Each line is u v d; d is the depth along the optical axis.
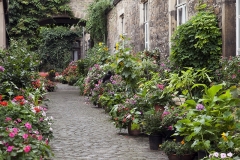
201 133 4.38
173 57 7.68
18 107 4.83
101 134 6.75
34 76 9.48
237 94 4.57
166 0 9.89
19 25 18.64
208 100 4.68
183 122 4.66
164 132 5.63
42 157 4.21
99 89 10.59
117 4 15.73
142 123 5.94
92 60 15.37
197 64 7.20
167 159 5.01
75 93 15.84
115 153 5.35
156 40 10.78
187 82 6.16
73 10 19.53
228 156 3.94
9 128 4.09
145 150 5.56
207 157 4.11
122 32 15.27
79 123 7.92
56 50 25.64
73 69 21.83
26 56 9.41
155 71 8.98
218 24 7.06
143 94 6.72
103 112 9.70
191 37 7.16
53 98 13.55
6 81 7.43
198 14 7.29
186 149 4.79
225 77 6.20
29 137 4.02
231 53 6.82
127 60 7.71
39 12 19.02
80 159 4.99
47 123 5.25
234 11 6.82
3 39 12.31
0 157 3.61
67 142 6.05
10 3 18.33
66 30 26.06
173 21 9.48
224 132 4.46
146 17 12.17
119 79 9.70
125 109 6.68
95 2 17.70
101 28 17.81
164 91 6.48
